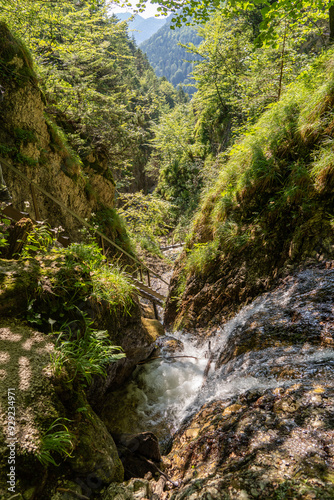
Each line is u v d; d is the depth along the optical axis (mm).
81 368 2258
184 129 25719
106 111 10961
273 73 7836
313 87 4895
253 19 17938
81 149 11297
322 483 1485
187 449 2443
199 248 5809
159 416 3498
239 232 4965
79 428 2016
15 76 7074
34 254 3143
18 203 6980
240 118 17484
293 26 6566
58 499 1669
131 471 2355
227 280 4797
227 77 19156
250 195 5047
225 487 1656
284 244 4105
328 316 2883
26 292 2555
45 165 7988
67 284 2857
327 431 1797
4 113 6879
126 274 4914
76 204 9719
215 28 19312
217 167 8688
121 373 3863
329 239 3568
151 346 4332
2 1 8375
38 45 10188
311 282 3395
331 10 6066
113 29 12922
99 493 1937
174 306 6438
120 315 3537
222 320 4570
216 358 4012
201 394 3461
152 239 16750
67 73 11195
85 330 2756
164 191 25312
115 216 12141
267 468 1691
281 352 2834
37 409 1828
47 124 8594
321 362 2457
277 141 4883
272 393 2363
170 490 2123
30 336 2303
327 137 4199
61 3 9758
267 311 3529
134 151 13680
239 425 2203
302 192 4133
